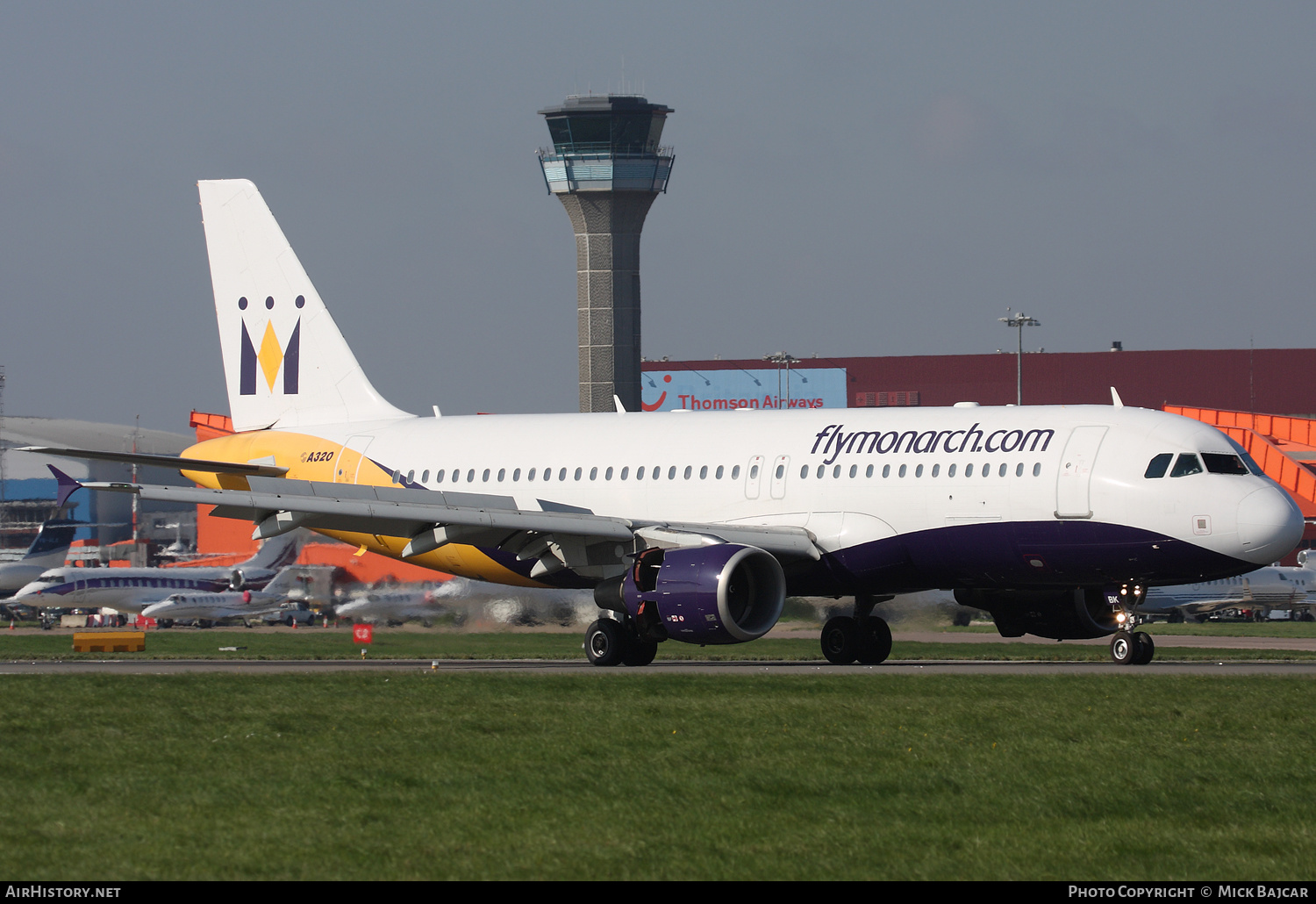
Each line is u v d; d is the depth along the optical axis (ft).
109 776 230.68
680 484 461.37
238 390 558.56
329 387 543.80
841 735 265.54
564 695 329.31
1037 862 174.60
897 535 423.23
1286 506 388.78
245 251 555.28
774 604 415.64
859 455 434.30
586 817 197.67
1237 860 175.52
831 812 200.85
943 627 549.95
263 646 598.75
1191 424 404.16
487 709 305.73
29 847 181.98
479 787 218.59
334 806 205.77
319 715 298.35
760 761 239.71
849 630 460.96
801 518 437.99
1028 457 408.46
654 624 421.59
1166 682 343.05
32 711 311.06
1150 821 196.75
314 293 545.85
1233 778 225.15
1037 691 326.65
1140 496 392.88
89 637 581.12
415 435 517.96
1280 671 385.09
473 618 596.70
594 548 450.71
